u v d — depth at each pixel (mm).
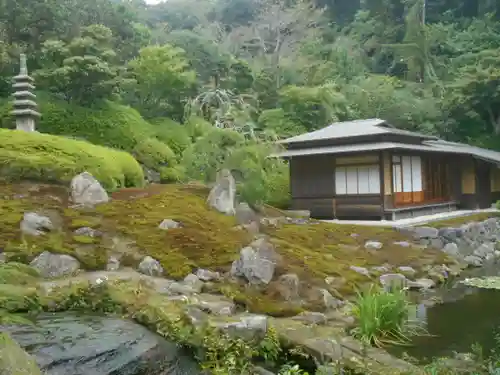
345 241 13039
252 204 15070
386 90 35281
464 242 15195
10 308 6160
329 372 5848
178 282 8641
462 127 35312
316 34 47312
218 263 9562
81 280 7746
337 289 9477
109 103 24844
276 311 7934
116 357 5254
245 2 56969
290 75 36750
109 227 10500
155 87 27469
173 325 6156
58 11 26344
